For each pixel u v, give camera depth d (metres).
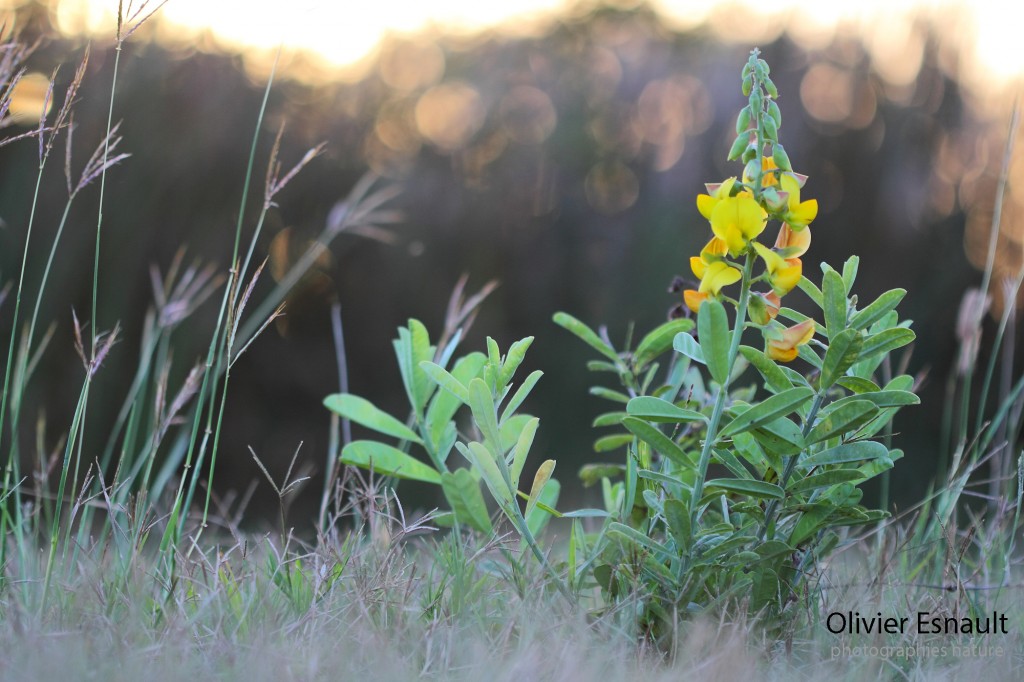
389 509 1.94
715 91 7.60
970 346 2.58
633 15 8.06
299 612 1.61
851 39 7.68
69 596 1.59
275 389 7.25
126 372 6.11
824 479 1.58
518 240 7.81
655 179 7.68
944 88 7.41
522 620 1.54
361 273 7.52
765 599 1.62
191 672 1.28
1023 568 2.13
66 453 1.79
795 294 7.27
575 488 5.97
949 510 2.07
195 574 1.82
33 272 5.93
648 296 7.50
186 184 6.44
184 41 6.37
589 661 1.38
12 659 1.28
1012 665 1.54
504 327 7.70
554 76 8.01
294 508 6.24
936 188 7.46
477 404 1.69
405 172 7.74
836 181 7.66
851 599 1.86
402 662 1.35
